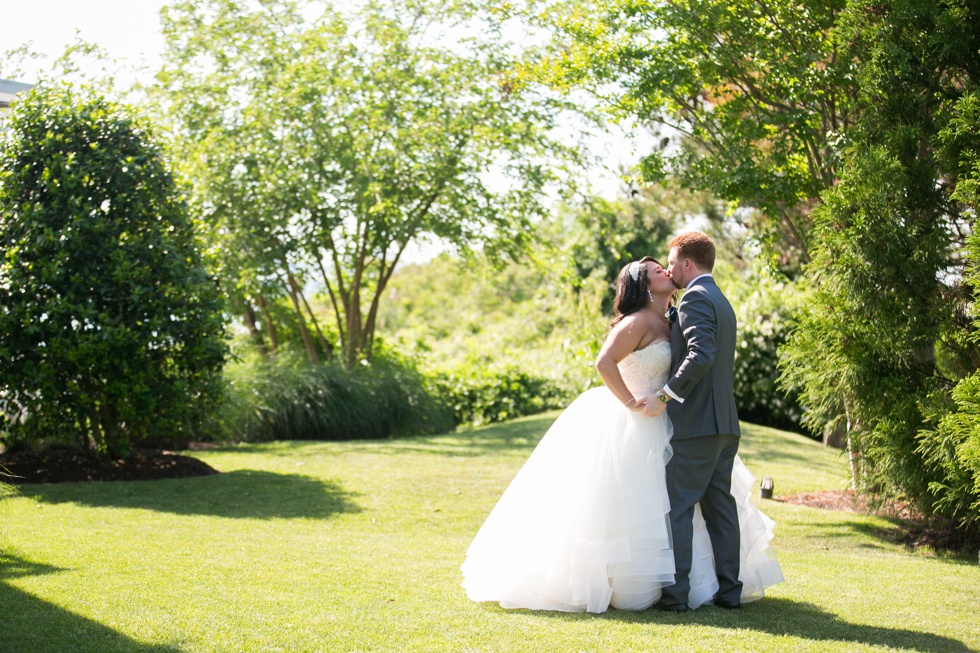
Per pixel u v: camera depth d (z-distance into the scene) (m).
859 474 6.83
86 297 8.30
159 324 8.34
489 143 15.12
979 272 5.42
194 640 3.24
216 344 8.90
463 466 9.62
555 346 19.70
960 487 5.71
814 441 13.17
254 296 15.06
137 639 3.24
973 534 6.16
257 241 14.42
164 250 8.48
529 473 4.17
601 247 20.55
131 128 8.77
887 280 6.17
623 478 3.95
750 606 4.07
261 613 3.63
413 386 15.45
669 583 3.91
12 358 8.15
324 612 3.68
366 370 15.22
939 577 4.98
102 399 8.61
